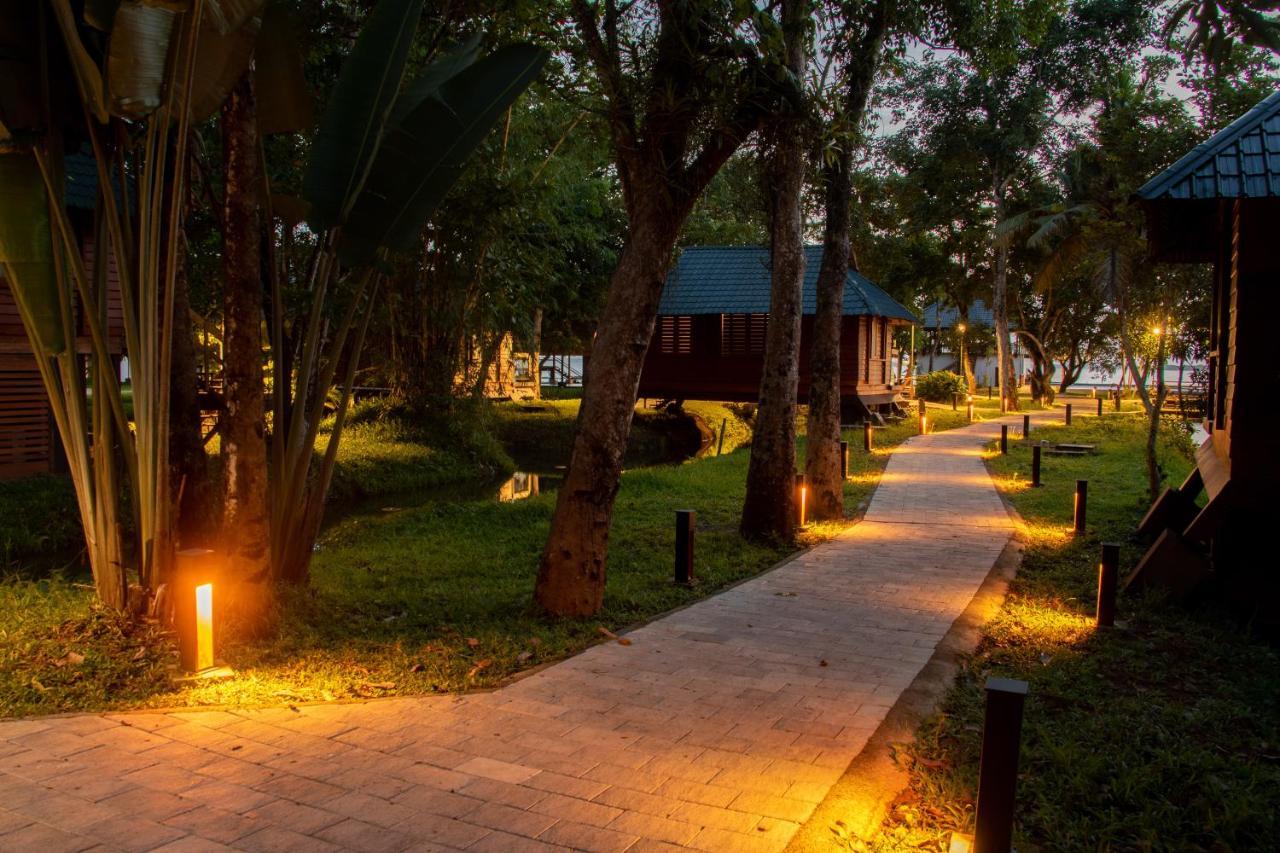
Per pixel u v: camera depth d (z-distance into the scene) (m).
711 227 36.28
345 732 4.72
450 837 3.57
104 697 5.19
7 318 14.38
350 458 17.81
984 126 31.67
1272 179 6.43
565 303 28.55
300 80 6.79
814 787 4.07
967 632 6.87
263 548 6.66
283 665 5.88
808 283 28.14
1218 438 9.23
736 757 4.41
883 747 4.59
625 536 10.94
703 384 29.25
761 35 6.68
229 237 6.51
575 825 3.68
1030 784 4.18
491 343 21.20
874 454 20.95
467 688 5.46
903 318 30.30
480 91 7.05
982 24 12.70
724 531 11.40
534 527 11.80
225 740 4.60
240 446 6.54
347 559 9.89
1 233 5.93
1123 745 4.66
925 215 36.00
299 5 9.84
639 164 6.97
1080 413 34.03
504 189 15.23
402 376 21.14
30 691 5.22
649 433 28.83
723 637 6.70
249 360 6.52
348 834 3.59
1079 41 28.11
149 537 6.35
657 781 4.12
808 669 5.91
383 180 6.97
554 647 6.33
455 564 9.50
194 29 5.50
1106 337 42.91
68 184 13.50
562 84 10.35
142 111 5.70
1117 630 6.90
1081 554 9.88
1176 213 9.02
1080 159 26.84
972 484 16.06
